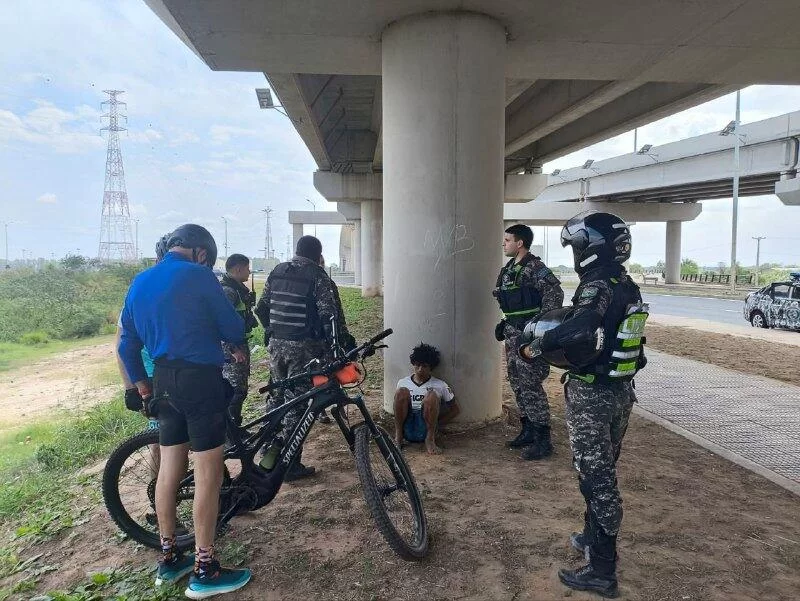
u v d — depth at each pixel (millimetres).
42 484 5512
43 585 3412
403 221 6012
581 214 3158
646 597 3014
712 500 4203
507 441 5371
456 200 5859
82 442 6855
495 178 6062
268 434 3492
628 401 3096
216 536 3461
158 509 3264
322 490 4375
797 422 6250
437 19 5801
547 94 15539
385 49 6316
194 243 3336
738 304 26641
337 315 4535
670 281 47906
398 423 5297
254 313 5203
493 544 3551
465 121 5844
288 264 4656
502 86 6211
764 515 3971
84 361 14547
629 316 2959
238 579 3135
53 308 21234
